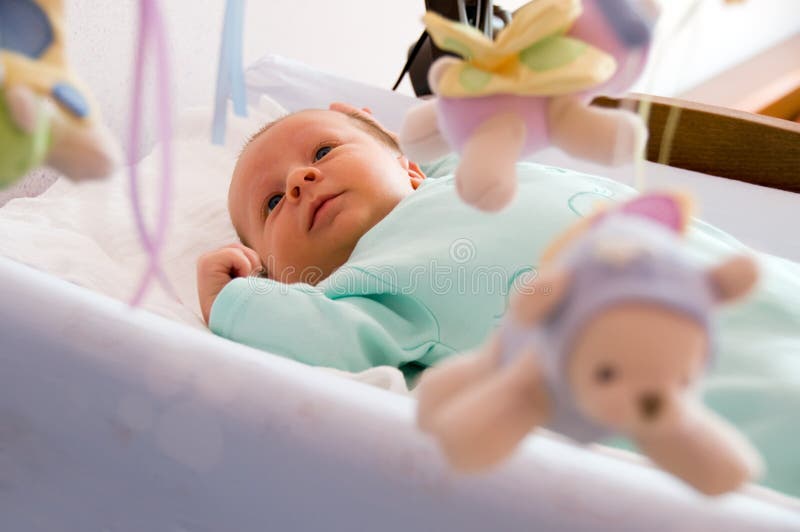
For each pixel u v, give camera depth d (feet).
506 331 1.11
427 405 1.17
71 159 1.13
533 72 1.24
